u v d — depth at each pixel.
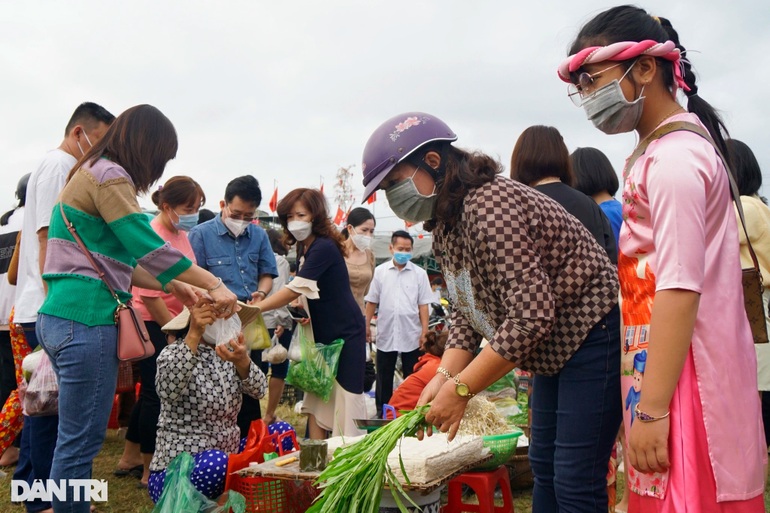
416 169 2.28
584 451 2.31
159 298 4.24
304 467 2.96
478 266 2.24
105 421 3.03
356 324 4.52
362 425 3.49
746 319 1.92
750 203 3.84
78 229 3.01
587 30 2.09
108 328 3.01
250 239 5.22
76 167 3.09
